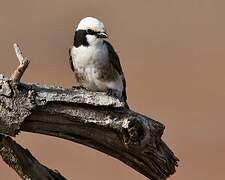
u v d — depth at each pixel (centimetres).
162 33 3653
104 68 1078
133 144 856
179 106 2645
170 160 891
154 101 2697
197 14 3903
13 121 805
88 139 856
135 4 4069
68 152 2147
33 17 3897
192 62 3178
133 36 3625
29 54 3381
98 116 839
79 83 1109
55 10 3988
